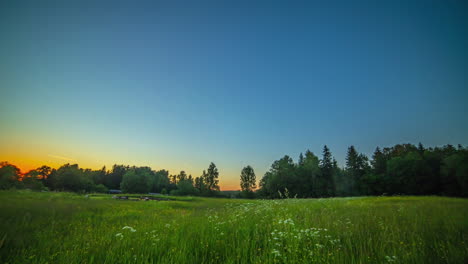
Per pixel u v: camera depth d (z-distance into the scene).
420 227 6.43
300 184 74.12
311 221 7.48
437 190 55.66
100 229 7.92
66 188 70.44
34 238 6.33
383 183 61.22
